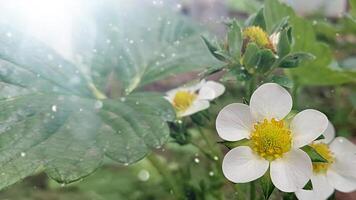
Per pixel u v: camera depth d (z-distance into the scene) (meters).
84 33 0.23
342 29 0.36
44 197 0.28
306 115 0.14
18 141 0.16
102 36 0.23
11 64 0.19
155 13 0.25
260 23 0.17
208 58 0.23
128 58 0.23
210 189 0.21
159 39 0.24
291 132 0.14
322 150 0.16
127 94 0.20
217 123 0.15
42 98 0.18
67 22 0.22
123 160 0.16
